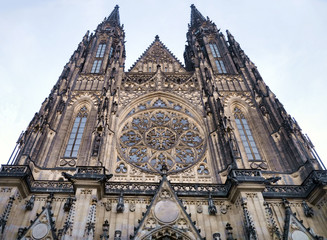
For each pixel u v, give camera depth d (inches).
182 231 1437.0
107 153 1959.9
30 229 1443.2
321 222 1582.2
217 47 3398.1
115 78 2600.9
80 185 1526.8
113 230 1482.5
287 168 1950.1
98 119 2058.3
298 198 1692.9
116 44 3373.5
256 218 1445.6
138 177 1893.5
